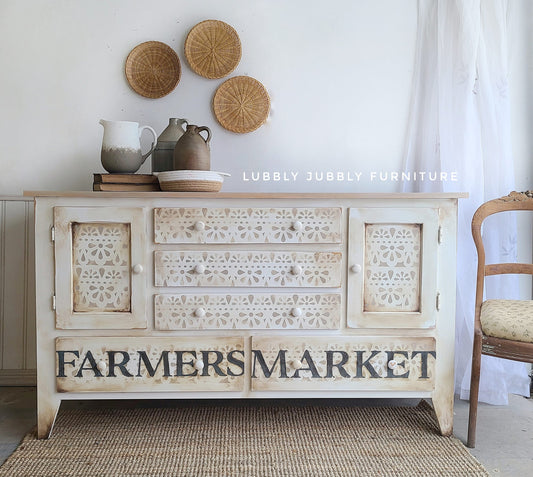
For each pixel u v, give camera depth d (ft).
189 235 5.36
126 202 5.33
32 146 7.14
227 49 7.08
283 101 7.21
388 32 7.20
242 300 5.42
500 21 6.68
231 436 5.58
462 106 6.70
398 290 5.47
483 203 6.42
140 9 7.09
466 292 6.81
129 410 6.31
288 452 5.23
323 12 7.18
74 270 5.34
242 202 5.38
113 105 7.16
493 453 5.31
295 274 5.41
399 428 5.81
